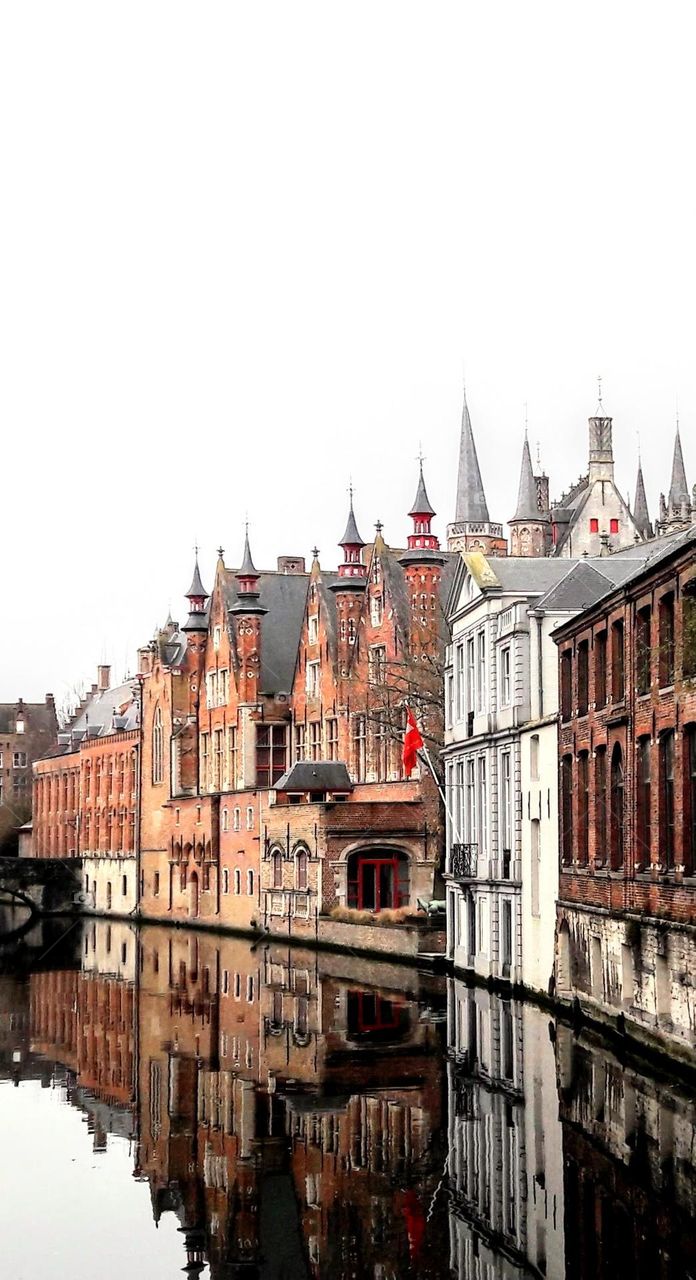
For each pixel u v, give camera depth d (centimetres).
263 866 8456
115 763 12306
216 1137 2953
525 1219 2302
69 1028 4600
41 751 17925
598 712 4034
